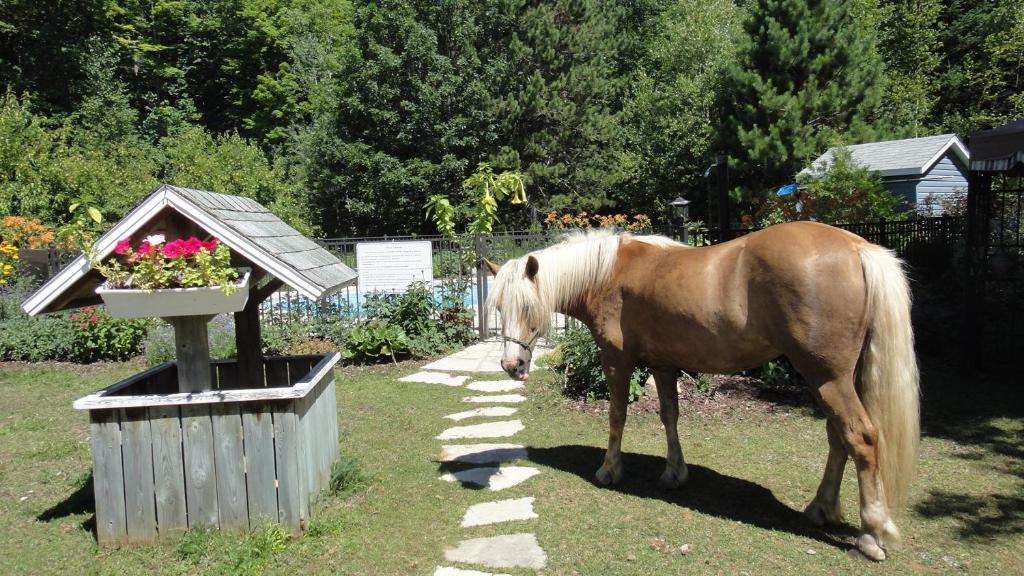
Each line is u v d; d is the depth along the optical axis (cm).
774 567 328
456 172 2427
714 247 377
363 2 2825
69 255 1146
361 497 439
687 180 2552
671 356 394
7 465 527
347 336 908
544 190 2627
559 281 426
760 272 339
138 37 3041
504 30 2567
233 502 373
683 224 859
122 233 361
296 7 3291
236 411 370
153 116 2759
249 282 399
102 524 371
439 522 396
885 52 2664
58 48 2389
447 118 2459
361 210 2405
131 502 370
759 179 2156
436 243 1067
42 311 370
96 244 354
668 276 382
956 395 625
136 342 965
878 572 319
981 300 684
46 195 1598
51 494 466
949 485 426
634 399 618
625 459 494
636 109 2786
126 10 2839
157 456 368
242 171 2009
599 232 439
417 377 796
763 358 358
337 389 757
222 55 3170
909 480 321
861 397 333
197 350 377
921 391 642
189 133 2219
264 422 371
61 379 842
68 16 2481
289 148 2828
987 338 782
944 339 766
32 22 2409
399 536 378
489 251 1018
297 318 981
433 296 978
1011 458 468
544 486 445
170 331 947
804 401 606
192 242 354
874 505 325
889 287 314
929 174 1702
